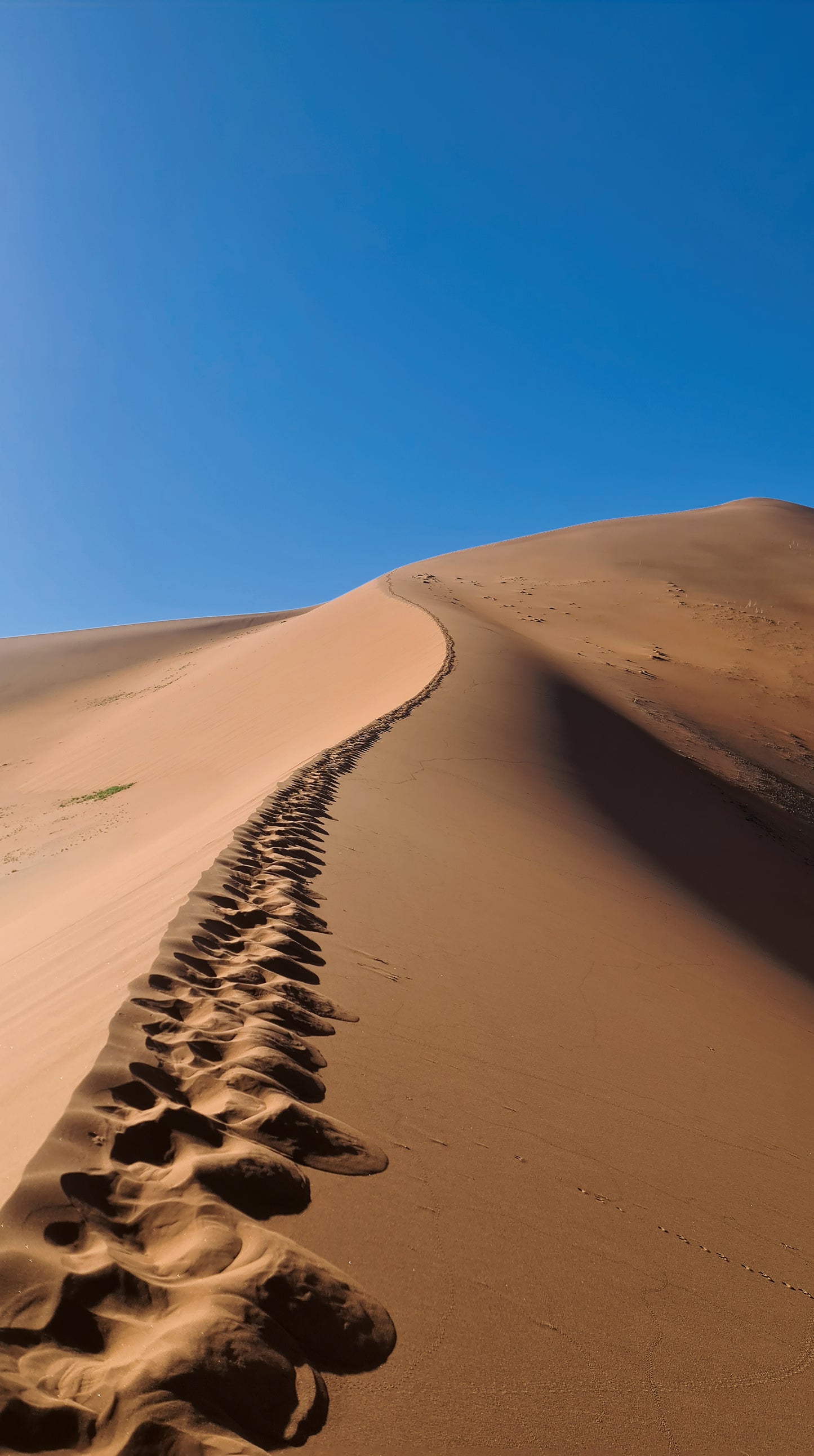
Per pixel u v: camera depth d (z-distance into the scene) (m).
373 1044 3.69
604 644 31.52
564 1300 2.45
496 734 14.11
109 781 23.28
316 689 22.50
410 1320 2.19
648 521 57.75
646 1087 4.20
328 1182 2.62
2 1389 1.58
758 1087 4.78
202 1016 3.46
